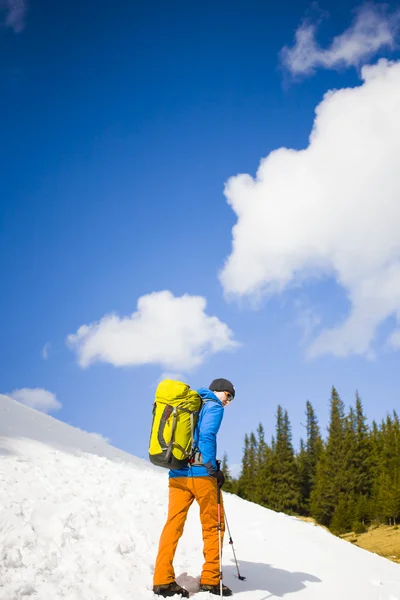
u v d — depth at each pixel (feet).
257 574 18.66
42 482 22.47
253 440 283.59
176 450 15.03
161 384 16.12
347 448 229.66
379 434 260.42
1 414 34.35
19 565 14.84
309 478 260.42
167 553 15.10
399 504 180.24
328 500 215.72
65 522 18.42
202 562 18.66
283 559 21.49
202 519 15.81
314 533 28.99
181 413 15.30
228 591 15.80
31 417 36.94
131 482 27.07
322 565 21.77
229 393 17.03
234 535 23.98
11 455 26.27
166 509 23.93
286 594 17.10
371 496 214.48
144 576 16.12
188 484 15.51
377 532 174.91
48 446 30.48
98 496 22.63
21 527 17.12
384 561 26.73
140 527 20.24
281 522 29.09
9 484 20.92
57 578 14.61
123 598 14.26
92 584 14.79
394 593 19.99
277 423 255.50
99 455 32.96
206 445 15.26
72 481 23.82
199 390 16.53
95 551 16.96
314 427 288.51
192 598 14.82
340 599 17.78
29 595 13.34
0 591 13.07
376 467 226.17
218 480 15.42
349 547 27.86
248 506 31.45
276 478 241.96
